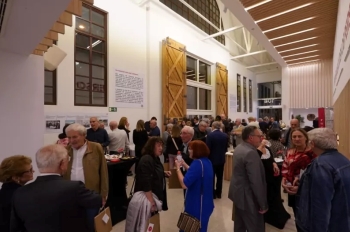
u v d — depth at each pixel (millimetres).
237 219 2080
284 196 3699
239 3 4703
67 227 1048
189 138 3113
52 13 1690
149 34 7199
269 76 16797
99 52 5875
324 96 9555
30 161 1454
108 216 1659
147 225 1840
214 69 11320
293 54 8531
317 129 1424
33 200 1033
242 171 1944
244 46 14086
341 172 1226
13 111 2703
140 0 6926
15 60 2729
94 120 3902
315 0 4582
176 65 8273
